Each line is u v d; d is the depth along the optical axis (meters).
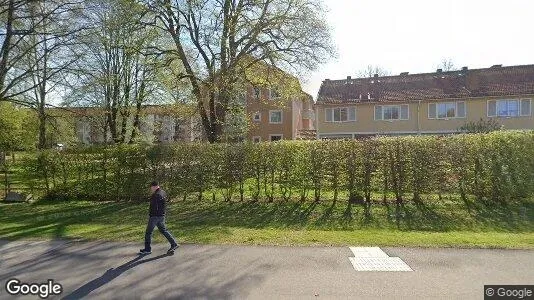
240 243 7.39
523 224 9.05
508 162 11.04
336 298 4.64
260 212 10.84
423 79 37.81
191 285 5.18
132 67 26.89
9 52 17.67
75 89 19.16
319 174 11.84
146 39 20.61
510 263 5.84
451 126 34.59
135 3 18.09
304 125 53.16
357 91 38.78
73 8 17.06
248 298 4.70
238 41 19.75
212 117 21.08
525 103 32.72
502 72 35.47
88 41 17.50
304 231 8.55
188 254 6.69
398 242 7.19
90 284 5.29
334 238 7.63
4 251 7.09
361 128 37.22
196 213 10.94
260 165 12.32
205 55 20.06
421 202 11.17
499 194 11.00
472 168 11.17
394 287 4.97
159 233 8.34
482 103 33.78
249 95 29.12
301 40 19.78
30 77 18.34
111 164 14.02
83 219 10.47
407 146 11.35
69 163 14.43
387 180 11.41
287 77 21.22
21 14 16.97
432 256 6.28
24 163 14.77
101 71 19.42
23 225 9.70
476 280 5.16
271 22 19.34
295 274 5.55
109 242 7.68
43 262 6.36
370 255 6.41
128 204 12.98
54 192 14.54
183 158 13.09
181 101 22.91
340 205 11.18
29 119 26.06
